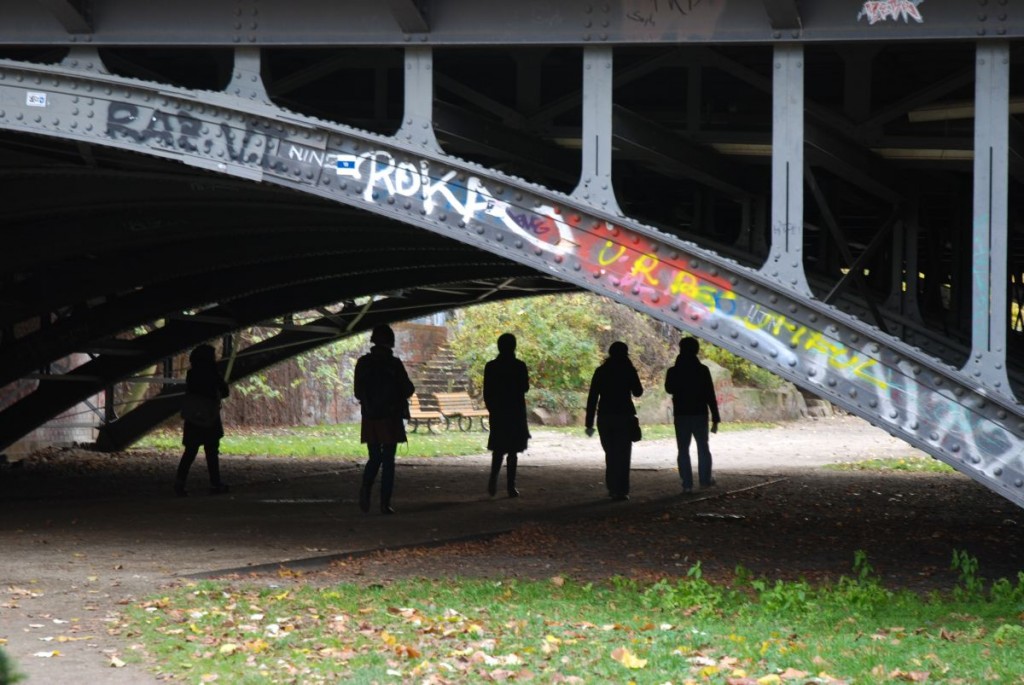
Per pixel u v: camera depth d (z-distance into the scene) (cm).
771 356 1036
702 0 1062
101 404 2936
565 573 1091
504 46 1112
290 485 1986
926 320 1510
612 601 932
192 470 2270
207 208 1733
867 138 1230
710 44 1068
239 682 652
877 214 1722
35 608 881
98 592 952
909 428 1003
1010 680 667
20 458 2502
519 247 1102
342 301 2522
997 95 1005
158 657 716
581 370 4088
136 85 1179
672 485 2030
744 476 2228
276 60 1515
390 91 1564
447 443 3030
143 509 1612
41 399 2445
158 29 1171
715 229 1866
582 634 795
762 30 1048
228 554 1190
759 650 741
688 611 888
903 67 1409
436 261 2166
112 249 1966
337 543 1278
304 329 2658
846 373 1019
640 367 4509
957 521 1542
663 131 1264
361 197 1141
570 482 2078
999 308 991
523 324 4075
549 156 1398
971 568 1019
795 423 4519
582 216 1088
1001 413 984
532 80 1306
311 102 1559
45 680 659
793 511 1638
